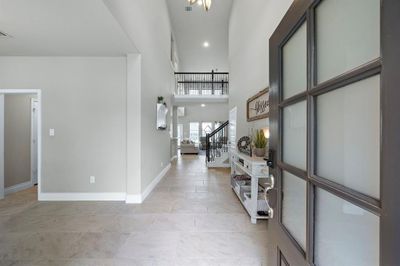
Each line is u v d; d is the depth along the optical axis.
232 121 6.04
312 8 0.85
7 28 2.61
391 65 0.50
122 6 2.61
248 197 2.96
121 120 3.58
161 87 5.53
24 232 2.49
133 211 3.10
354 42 0.70
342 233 0.75
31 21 2.43
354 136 0.69
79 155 3.58
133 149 3.48
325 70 0.83
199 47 10.22
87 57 3.57
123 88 3.57
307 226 0.88
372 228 0.63
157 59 4.98
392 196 0.50
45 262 1.94
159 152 5.14
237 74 5.32
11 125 4.14
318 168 0.87
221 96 8.52
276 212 1.21
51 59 3.56
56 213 3.04
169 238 2.34
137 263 1.92
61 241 2.29
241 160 3.42
